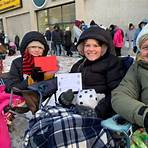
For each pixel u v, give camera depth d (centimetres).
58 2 1841
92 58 272
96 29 269
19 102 303
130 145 204
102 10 1583
